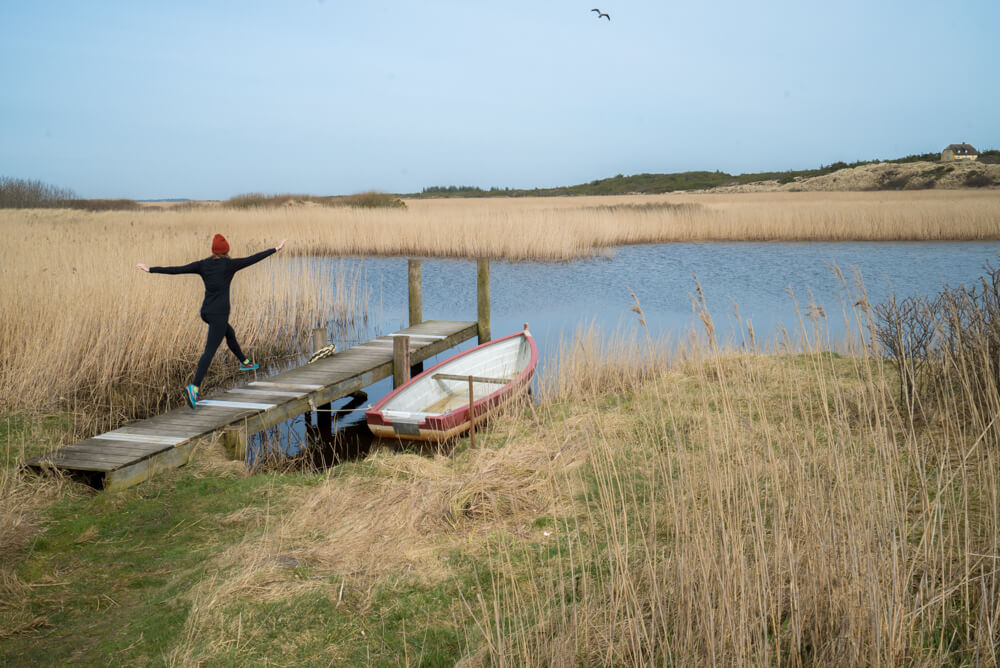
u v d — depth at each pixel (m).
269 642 3.73
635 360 9.70
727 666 3.10
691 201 61.12
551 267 23.97
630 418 7.18
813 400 6.62
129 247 14.62
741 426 5.43
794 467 4.25
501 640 3.20
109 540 5.22
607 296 18.41
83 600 4.33
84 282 10.71
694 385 7.97
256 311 13.00
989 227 29.03
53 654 3.74
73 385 8.79
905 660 2.94
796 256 25.16
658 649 3.35
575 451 6.38
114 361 9.44
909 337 6.34
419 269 13.58
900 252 25.38
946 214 30.64
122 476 6.01
